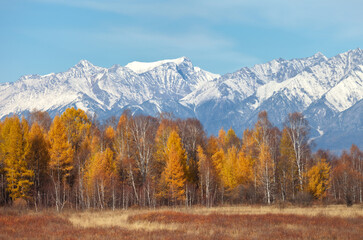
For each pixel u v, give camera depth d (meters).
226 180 90.75
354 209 61.19
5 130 81.25
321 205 72.38
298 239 30.66
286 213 51.56
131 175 84.56
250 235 32.88
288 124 85.38
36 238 32.00
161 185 81.06
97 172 78.38
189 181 86.81
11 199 77.44
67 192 82.06
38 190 77.50
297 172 84.56
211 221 42.09
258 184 86.38
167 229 36.44
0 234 33.53
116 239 31.34
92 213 59.81
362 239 30.62
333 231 34.34
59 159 80.12
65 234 34.16
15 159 74.12
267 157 81.31
